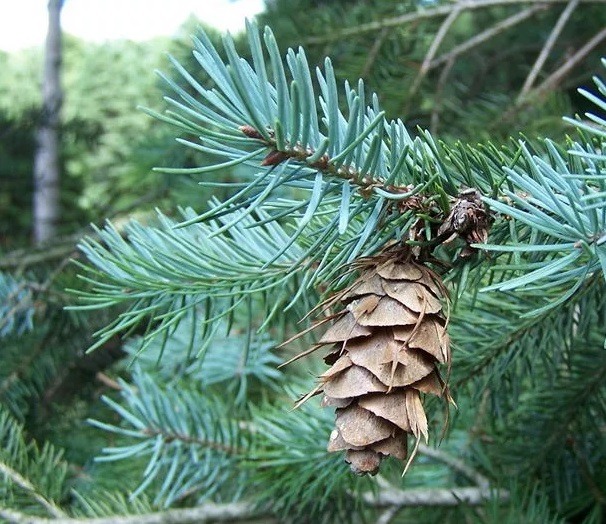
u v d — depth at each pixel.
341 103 0.68
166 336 0.31
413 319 0.24
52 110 1.18
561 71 0.71
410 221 0.25
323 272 0.28
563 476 0.42
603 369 0.38
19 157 1.20
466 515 0.45
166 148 0.83
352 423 0.24
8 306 0.67
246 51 0.73
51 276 0.70
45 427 0.74
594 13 0.83
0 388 0.71
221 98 0.22
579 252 0.22
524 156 0.25
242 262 0.31
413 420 0.24
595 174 0.22
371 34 0.73
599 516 0.41
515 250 0.22
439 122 0.75
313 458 0.41
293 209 0.23
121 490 0.55
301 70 0.21
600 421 0.42
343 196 0.22
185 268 0.31
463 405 0.43
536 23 0.88
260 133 0.21
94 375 0.78
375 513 0.53
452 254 0.28
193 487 0.45
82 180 1.53
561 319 0.32
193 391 0.50
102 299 0.31
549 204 0.22
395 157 0.23
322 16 0.75
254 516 0.45
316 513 0.45
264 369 0.52
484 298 0.33
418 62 0.75
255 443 0.44
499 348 0.34
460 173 0.26
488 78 0.90
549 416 0.40
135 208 0.89
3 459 0.45
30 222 1.26
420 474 0.49
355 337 0.24
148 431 0.44
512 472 0.42
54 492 0.45
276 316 0.39
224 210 0.21
